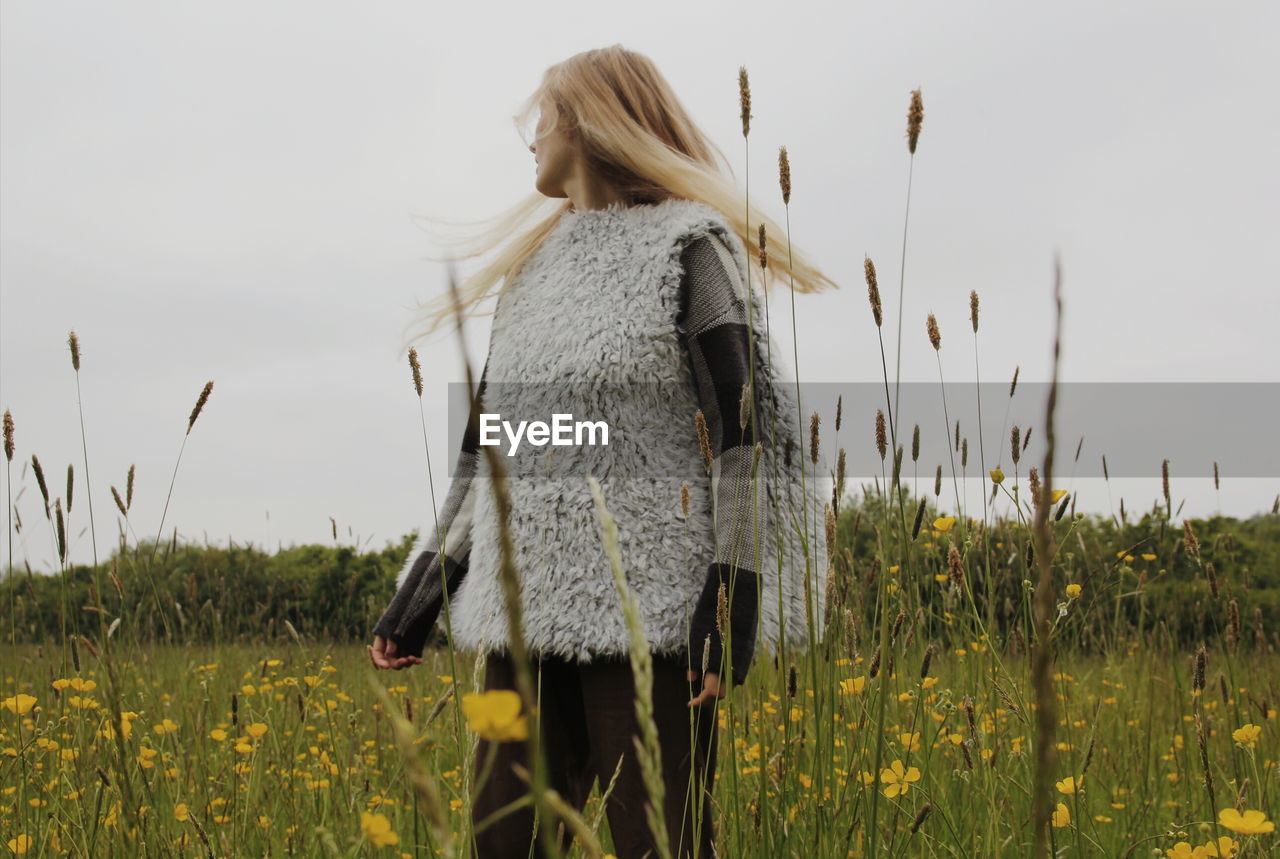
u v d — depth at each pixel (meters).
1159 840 2.52
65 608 2.50
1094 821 2.69
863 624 2.20
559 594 2.00
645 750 0.75
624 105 2.34
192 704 3.57
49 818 2.22
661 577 1.99
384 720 3.33
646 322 2.08
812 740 2.36
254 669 4.41
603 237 2.23
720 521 1.96
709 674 1.85
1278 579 4.59
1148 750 2.82
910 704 2.75
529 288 2.32
